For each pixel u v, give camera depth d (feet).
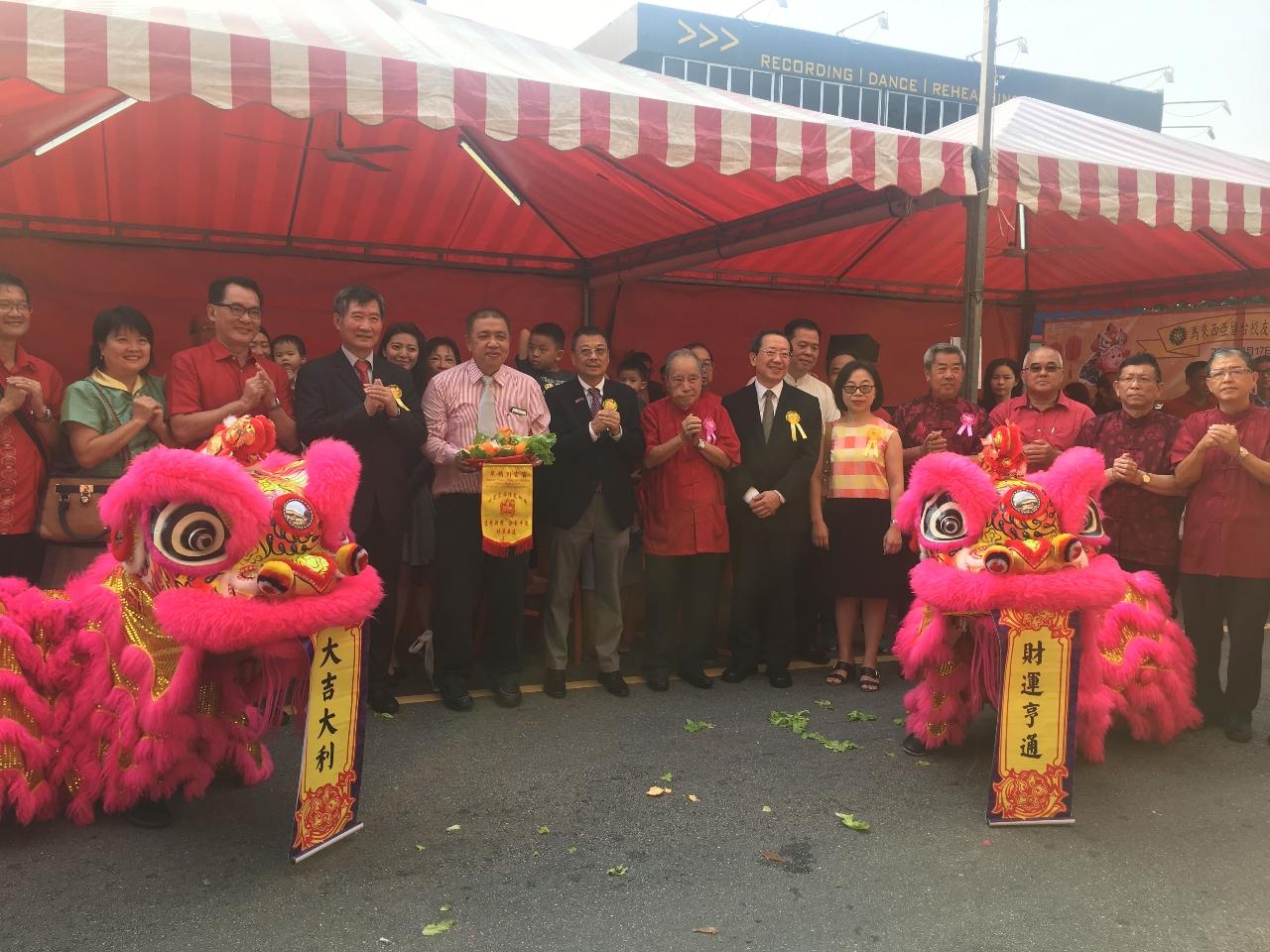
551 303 30.17
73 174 22.20
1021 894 9.39
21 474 12.16
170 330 25.48
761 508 15.64
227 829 10.55
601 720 14.33
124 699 9.95
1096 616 11.45
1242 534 13.46
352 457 9.82
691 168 20.30
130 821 10.57
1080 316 33.60
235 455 9.95
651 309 30.99
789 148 15.20
